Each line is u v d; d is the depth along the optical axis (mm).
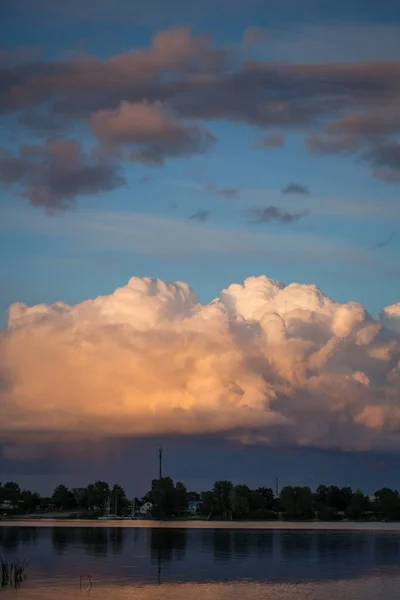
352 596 138750
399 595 139875
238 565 191000
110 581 157875
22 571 169875
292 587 150125
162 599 134750
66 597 136000
